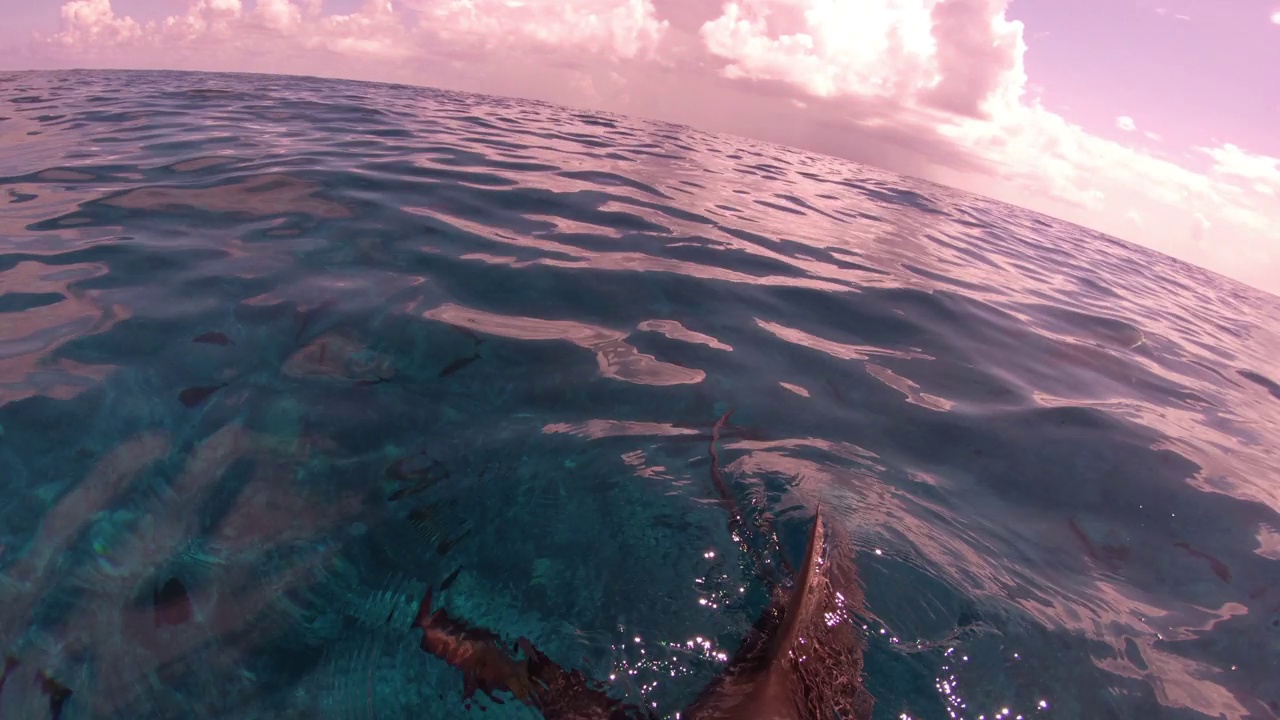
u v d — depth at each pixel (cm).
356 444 291
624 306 472
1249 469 401
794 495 293
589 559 244
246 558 232
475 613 218
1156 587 282
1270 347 802
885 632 228
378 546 241
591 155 1067
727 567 247
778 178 1288
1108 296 867
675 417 342
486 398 335
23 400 290
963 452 363
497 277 481
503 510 262
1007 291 736
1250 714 222
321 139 872
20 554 223
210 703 186
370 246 508
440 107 1412
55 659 194
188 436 284
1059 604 259
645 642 214
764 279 586
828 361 445
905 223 1078
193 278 425
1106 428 419
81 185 588
